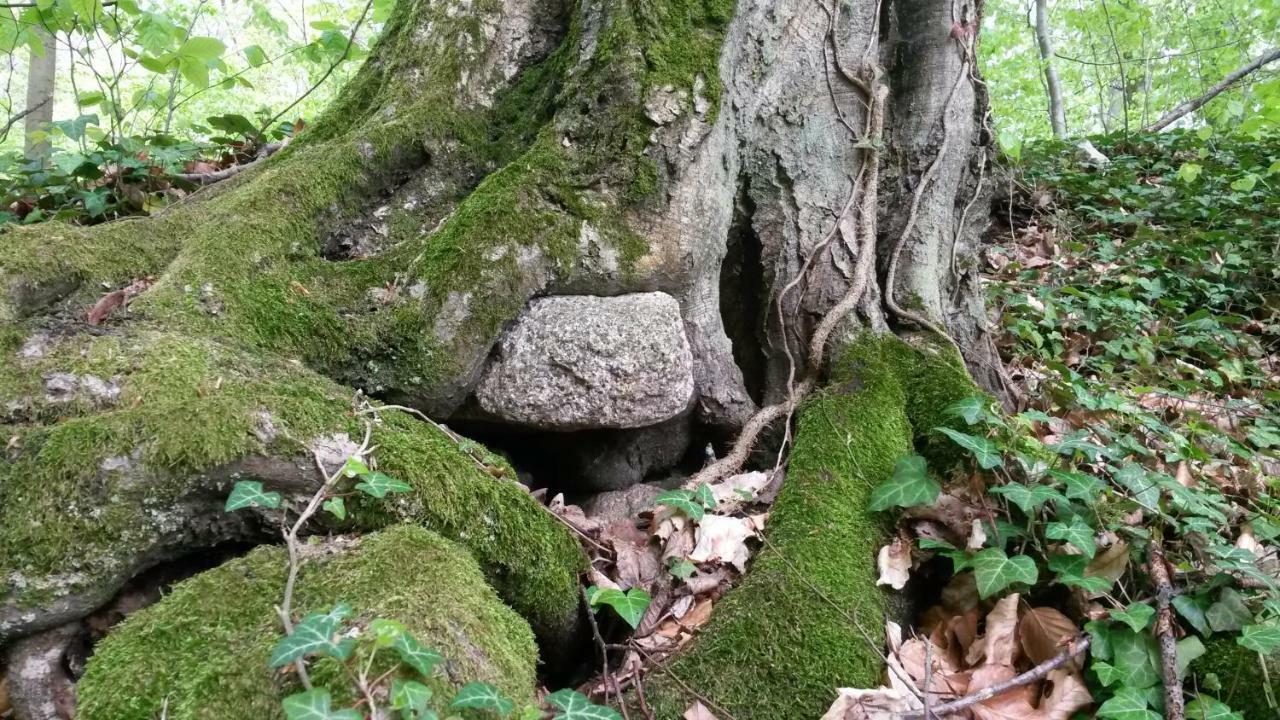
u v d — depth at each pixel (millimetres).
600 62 2441
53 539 1468
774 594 1971
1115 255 4809
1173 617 1846
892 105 3217
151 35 3441
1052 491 1973
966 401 2262
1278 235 4750
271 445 1654
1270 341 4273
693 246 2500
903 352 2814
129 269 2115
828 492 2281
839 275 2934
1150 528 2014
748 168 2855
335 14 6660
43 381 1667
